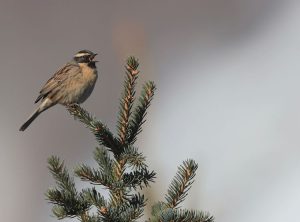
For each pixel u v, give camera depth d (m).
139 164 6.29
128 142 6.71
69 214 6.00
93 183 6.21
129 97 6.86
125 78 6.94
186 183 6.13
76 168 6.20
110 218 5.86
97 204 6.01
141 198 6.25
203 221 5.78
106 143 6.59
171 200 6.15
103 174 6.21
